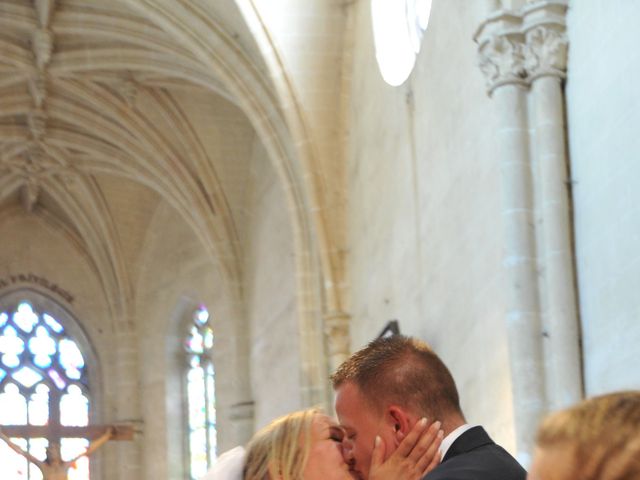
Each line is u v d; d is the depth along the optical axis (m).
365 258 20.67
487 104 13.55
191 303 32.44
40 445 33.00
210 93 27.72
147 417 32.75
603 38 11.23
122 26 25.50
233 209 29.11
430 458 4.55
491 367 13.49
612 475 2.24
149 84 27.69
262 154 27.89
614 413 2.31
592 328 11.55
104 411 33.22
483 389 13.86
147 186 32.44
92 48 26.69
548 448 2.33
